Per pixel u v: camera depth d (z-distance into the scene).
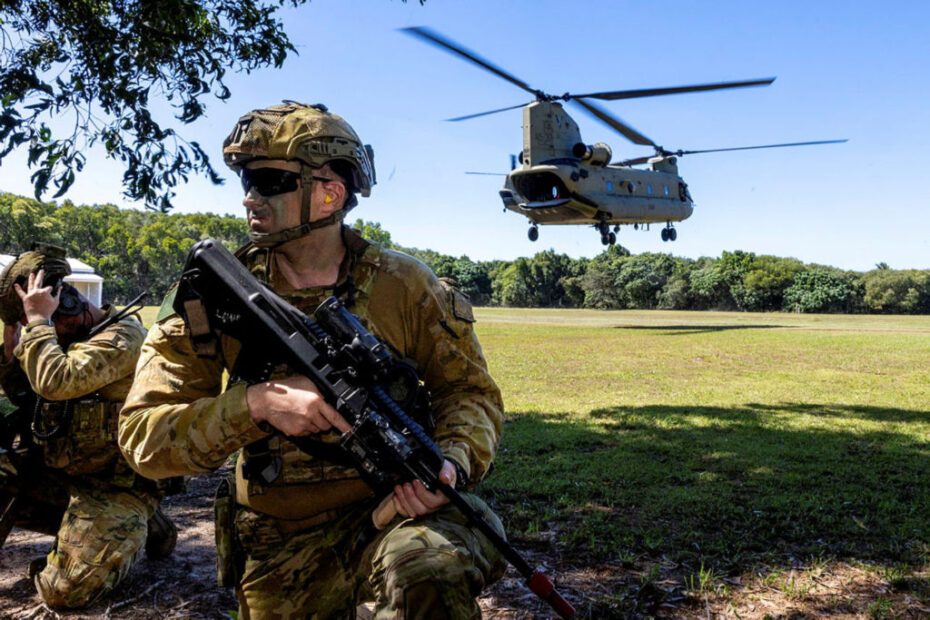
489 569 1.65
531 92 23.70
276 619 1.82
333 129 1.73
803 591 3.35
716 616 3.10
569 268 96.50
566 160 24.00
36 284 2.87
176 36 6.37
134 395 1.70
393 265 1.82
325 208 1.75
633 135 21.58
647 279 86.44
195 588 3.30
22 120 5.45
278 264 1.83
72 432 2.93
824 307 75.69
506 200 27.36
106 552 2.92
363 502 1.82
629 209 25.62
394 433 1.48
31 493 3.14
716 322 40.22
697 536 4.21
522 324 35.31
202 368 1.74
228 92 6.57
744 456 6.60
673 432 7.87
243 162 1.72
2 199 95.06
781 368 15.52
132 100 6.06
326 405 1.50
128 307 3.08
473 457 1.74
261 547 1.85
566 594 3.30
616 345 21.69
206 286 1.61
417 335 1.83
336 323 1.56
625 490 5.33
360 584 1.78
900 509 4.81
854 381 13.19
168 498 5.08
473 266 105.50
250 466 1.74
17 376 3.09
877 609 3.13
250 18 7.10
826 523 4.48
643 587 3.35
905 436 7.68
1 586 3.30
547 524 4.46
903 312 73.94
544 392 11.61
